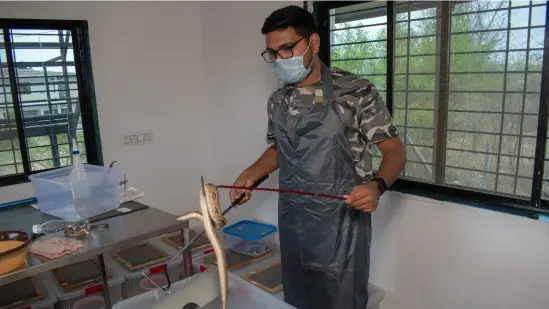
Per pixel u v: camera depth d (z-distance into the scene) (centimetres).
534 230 159
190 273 186
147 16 274
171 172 297
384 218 210
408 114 205
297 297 173
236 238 251
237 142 288
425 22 191
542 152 163
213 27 290
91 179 186
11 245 146
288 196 165
